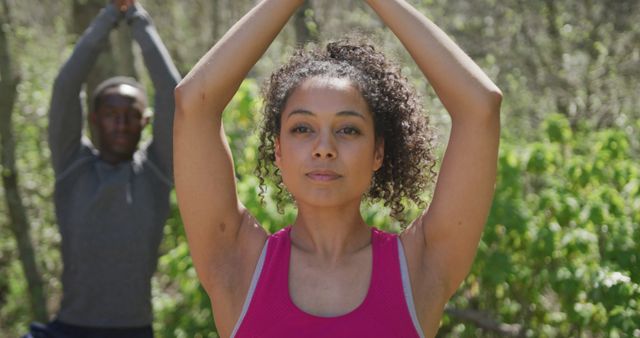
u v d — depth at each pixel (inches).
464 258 84.4
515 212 171.2
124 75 238.4
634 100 357.1
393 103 89.0
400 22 85.0
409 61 310.8
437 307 83.4
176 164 85.6
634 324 149.3
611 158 182.1
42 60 345.1
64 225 151.5
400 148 91.0
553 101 367.2
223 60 84.6
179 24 419.5
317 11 394.0
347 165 82.0
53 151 154.1
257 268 83.5
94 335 148.7
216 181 85.0
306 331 79.5
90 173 152.5
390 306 80.5
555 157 181.5
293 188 83.4
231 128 188.9
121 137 152.6
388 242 84.4
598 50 376.2
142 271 151.3
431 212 84.4
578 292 161.9
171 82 153.6
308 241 84.7
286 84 86.3
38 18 432.1
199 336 183.5
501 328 179.9
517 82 370.0
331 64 85.9
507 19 396.8
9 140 207.5
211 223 85.3
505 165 174.6
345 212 83.8
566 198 172.4
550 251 167.8
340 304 80.9
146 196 152.4
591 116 355.6
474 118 81.8
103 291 148.8
